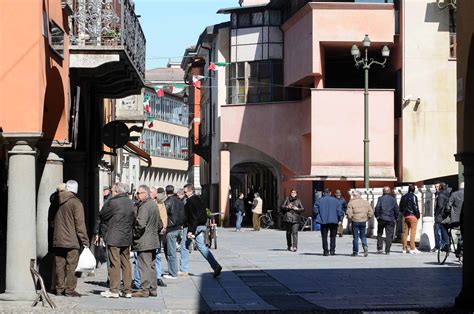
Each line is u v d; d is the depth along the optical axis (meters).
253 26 69.19
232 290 22.72
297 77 63.56
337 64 64.56
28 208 19.39
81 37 26.47
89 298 20.88
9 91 19.36
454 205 29.58
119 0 27.48
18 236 19.31
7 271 19.41
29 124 19.31
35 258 19.50
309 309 18.73
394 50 60.38
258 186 81.69
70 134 27.09
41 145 23.06
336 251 37.69
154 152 134.50
